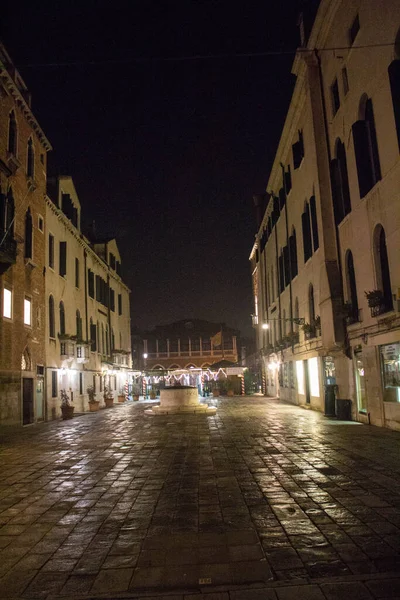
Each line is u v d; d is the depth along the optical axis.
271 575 4.36
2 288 17.81
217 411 24.59
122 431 16.55
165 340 77.12
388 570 4.34
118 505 6.96
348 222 17.05
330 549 4.89
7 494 7.82
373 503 6.47
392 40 12.88
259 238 40.75
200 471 9.18
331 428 14.97
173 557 4.90
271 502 6.77
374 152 14.89
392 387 13.88
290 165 26.53
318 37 19.28
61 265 26.08
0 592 4.24
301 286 24.58
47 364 22.55
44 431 17.25
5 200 18.08
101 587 4.28
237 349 77.12
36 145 22.22
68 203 28.19
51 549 5.27
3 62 18.84
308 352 23.47
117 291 43.00
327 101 19.03
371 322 15.02
